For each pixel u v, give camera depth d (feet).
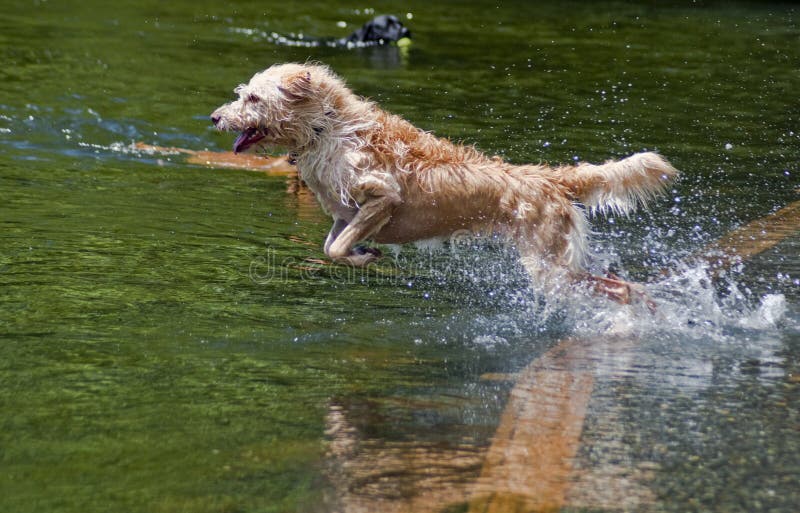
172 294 27.86
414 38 76.74
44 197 37.22
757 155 46.83
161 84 57.77
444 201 27.48
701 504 16.79
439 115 52.39
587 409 20.89
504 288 30.01
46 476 17.21
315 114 26.94
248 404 20.70
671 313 27.89
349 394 21.47
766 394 21.88
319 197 28.37
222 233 34.32
